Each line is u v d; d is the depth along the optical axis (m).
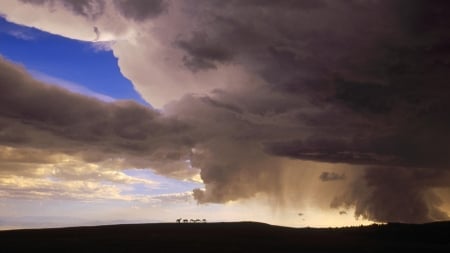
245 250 66.81
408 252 68.62
